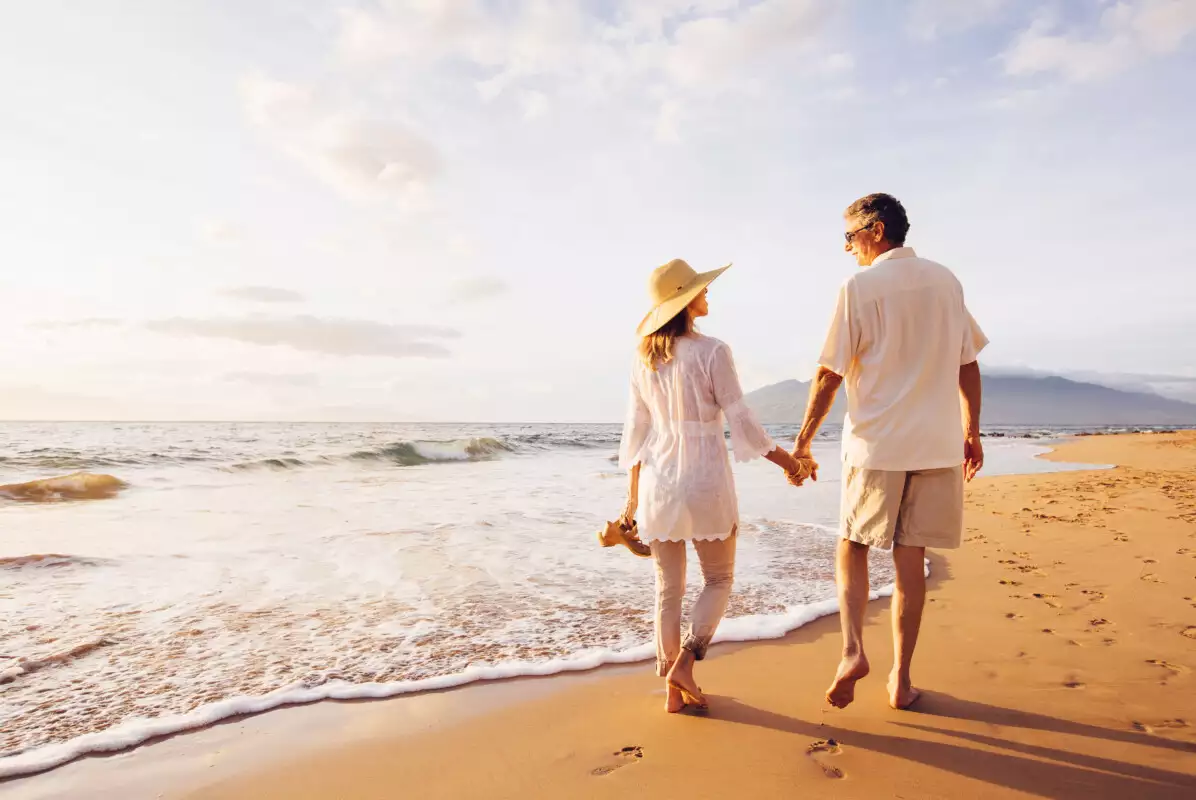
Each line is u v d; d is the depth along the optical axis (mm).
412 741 2141
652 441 2482
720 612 2348
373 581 4289
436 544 5492
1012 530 6020
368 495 8961
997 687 2494
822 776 1871
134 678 2666
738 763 1953
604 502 8320
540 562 4887
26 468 11680
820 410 2406
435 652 3000
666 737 2143
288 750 2080
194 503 7973
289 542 5527
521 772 1930
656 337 2418
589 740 2135
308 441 26484
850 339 2322
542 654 2986
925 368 2254
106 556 4918
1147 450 20016
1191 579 4078
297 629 3312
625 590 4133
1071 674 2611
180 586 4113
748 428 2314
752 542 5684
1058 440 33219
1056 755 1950
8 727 2217
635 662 2916
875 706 2357
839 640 3191
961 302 2334
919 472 2262
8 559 4633
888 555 5348
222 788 1849
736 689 2555
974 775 1850
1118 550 4980
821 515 7500
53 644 3025
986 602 3684
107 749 2072
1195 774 1822
